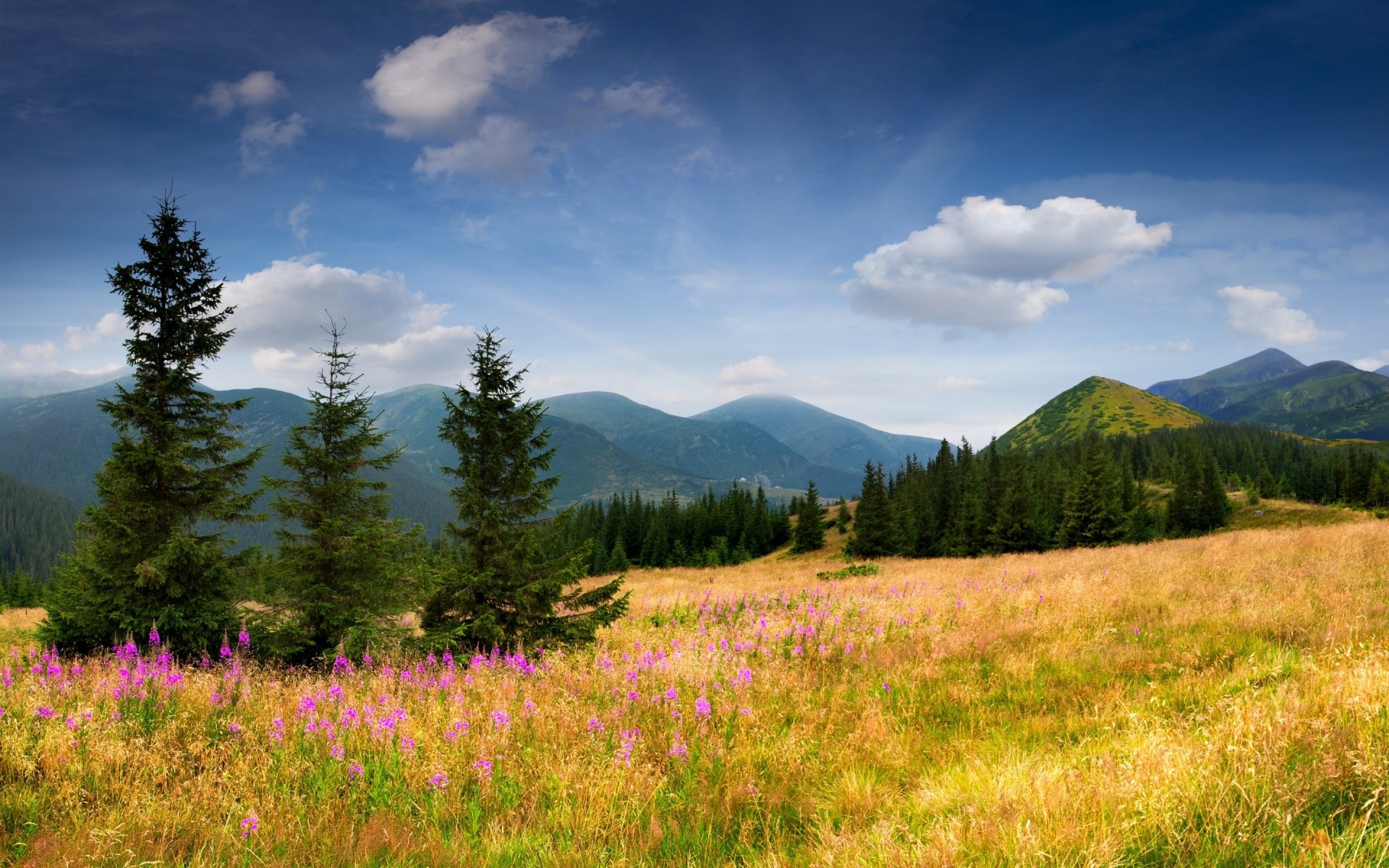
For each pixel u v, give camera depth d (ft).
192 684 27.02
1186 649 25.68
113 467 39.29
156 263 41.78
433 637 36.27
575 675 30.32
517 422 37.88
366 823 16.66
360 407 41.73
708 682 29.22
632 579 143.33
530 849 15.75
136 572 38.24
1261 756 13.10
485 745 21.09
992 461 237.25
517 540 37.93
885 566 113.70
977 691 25.79
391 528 41.55
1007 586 49.16
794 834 16.76
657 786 18.86
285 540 39.91
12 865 14.51
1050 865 11.70
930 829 14.07
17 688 25.02
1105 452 225.35
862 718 24.17
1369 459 283.79
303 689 27.14
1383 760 12.15
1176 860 11.24
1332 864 9.78
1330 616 26.68
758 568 180.65
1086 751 18.10
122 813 16.65
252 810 16.72
